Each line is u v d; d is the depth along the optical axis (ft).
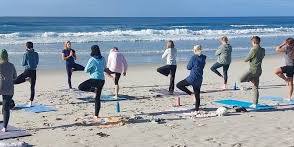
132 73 69.97
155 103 44.86
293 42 43.65
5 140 30.71
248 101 44.73
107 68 47.01
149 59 92.27
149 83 59.57
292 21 490.49
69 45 53.67
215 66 53.62
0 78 31.91
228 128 33.27
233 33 200.75
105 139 30.73
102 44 126.31
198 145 28.89
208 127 33.71
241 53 108.47
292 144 28.78
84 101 46.11
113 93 50.75
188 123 35.17
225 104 42.91
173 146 28.76
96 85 36.19
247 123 34.83
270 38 174.19
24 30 213.46
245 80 40.16
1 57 31.89
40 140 30.73
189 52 106.32
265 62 88.17
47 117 38.37
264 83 59.11
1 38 142.41
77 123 35.70
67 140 30.60
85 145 29.35
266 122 35.12
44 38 143.84
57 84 58.44
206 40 150.00
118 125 34.81
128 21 428.56
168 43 50.49
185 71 73.00
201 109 41.01
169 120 36.50
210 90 53.16
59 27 247.70
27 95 49.47
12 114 39.55
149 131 32.76
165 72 50.57
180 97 48.49
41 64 81.20
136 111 40.70
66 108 42.34
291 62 43.91
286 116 37.50
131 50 110.83
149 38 151.84
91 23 334.44
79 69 53.93
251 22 438.40
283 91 52.54
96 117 36.94
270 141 29.55
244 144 28.91
